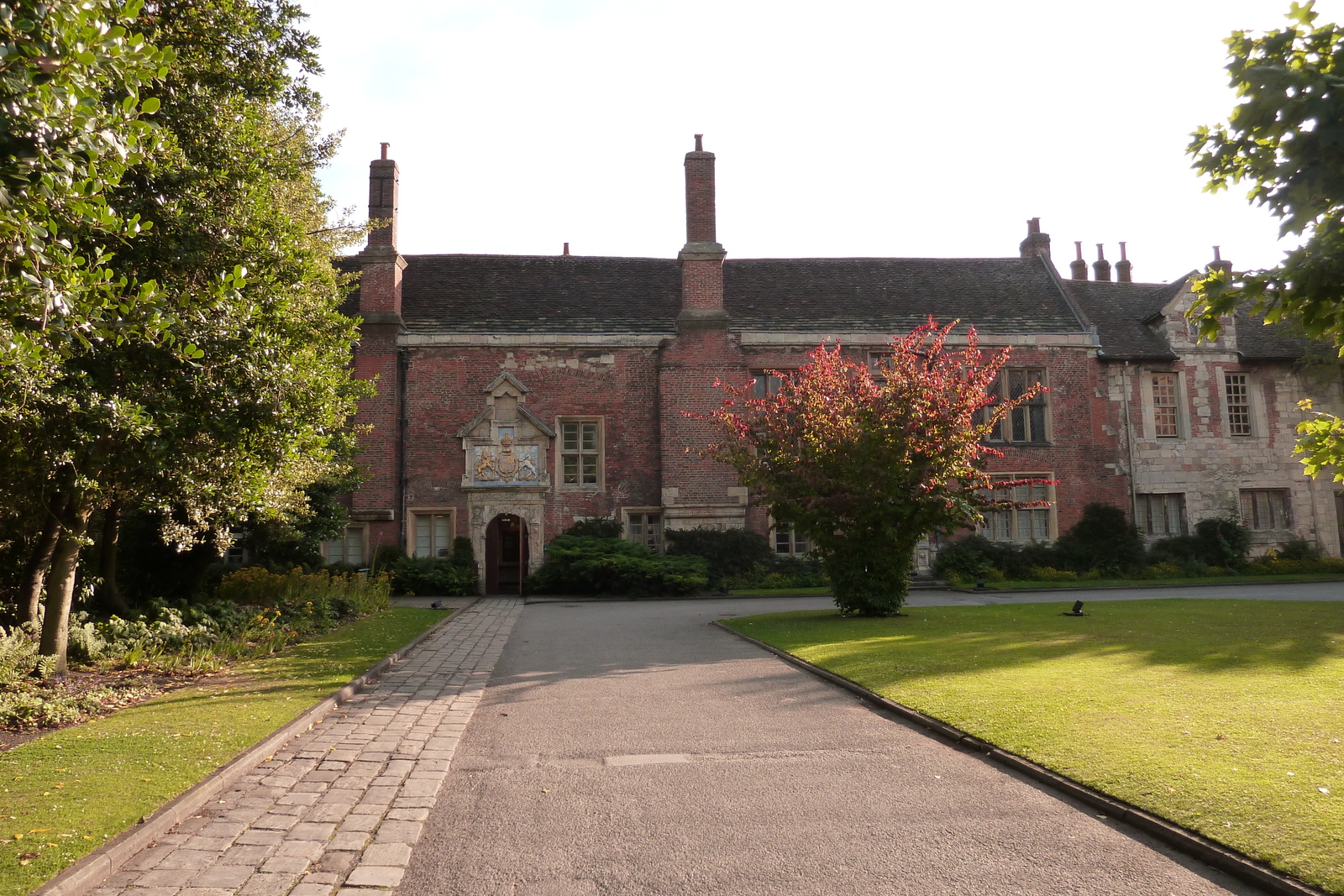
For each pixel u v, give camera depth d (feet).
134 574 49.52
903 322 86.99
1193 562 83.30
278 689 27.99
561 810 16.33
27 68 13.37
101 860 13.00
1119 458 86.74
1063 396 86.17
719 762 19.40
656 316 86.69
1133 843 13.88
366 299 80.43
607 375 82.38
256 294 29.27
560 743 21.40
